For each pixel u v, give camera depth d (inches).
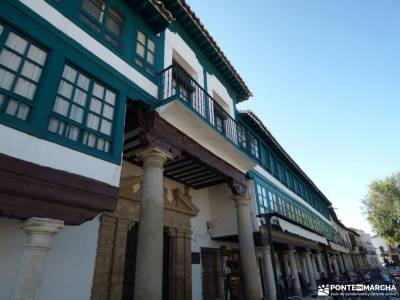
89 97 192.7
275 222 393.1
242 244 325.4
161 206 210.1
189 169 338.6
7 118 141.8
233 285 382.6
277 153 619.5
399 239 1012.5
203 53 399.5
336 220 1346.0
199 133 278.8
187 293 319.9
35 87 161.8
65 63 185.2
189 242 354.3
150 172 218.1
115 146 193.5
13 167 135.9
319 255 848.9
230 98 456.1
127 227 271.3
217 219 408.2
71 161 162.7
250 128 511.5
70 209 153.3
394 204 999.6
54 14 187.9
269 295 390.3
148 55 274.7
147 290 179.0
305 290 598.5
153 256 189.5
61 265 207.0
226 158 336.2
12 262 179.3
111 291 234.4
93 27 220.8
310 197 867.4
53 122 164.7
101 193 170.4
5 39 156.4
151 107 237.5
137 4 269.6
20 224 141.5
